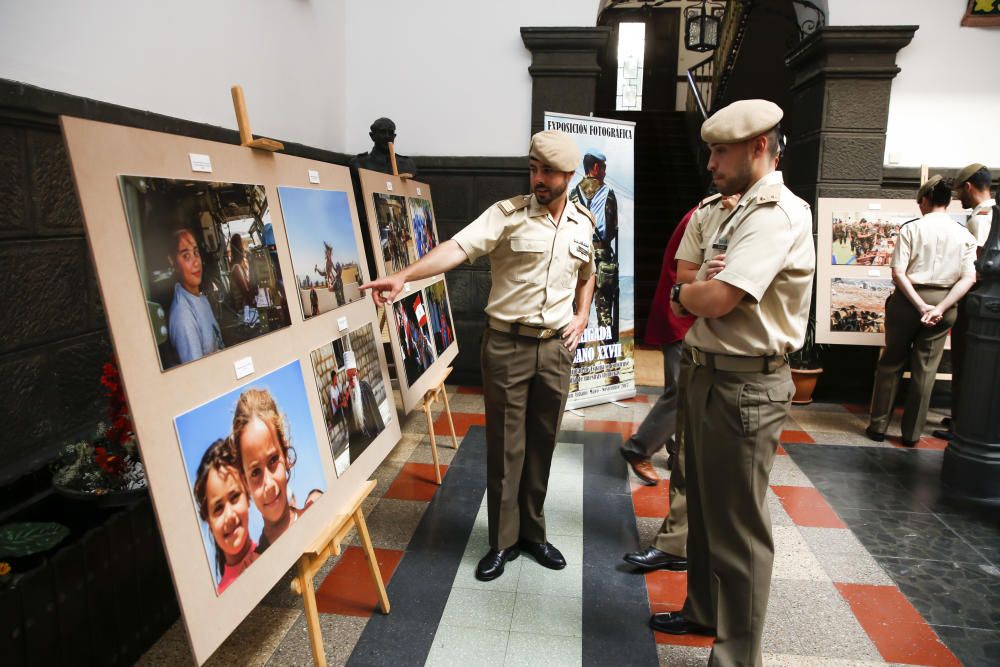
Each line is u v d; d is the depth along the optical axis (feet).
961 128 13.56
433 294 10.14
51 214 5.91
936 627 6.48
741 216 4.90
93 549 4.94
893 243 13.52
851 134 13.51
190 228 4.11
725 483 5.11
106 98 6.68
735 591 5.16
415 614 6.38
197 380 3.99
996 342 9.32
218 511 4.00
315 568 5.05
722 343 5.03
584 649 5.94
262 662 5.63
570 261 6.54
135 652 5.47
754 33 24.72
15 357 5.61
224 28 9.07
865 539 8.30
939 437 12.20
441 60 14.02
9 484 5.42
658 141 31.42
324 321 5.84
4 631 4.17
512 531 7.16
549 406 6.81
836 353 14.43
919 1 13.15
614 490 9.41
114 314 3.41
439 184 14.37
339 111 13.83
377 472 9.84
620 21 36.24
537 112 13.80
